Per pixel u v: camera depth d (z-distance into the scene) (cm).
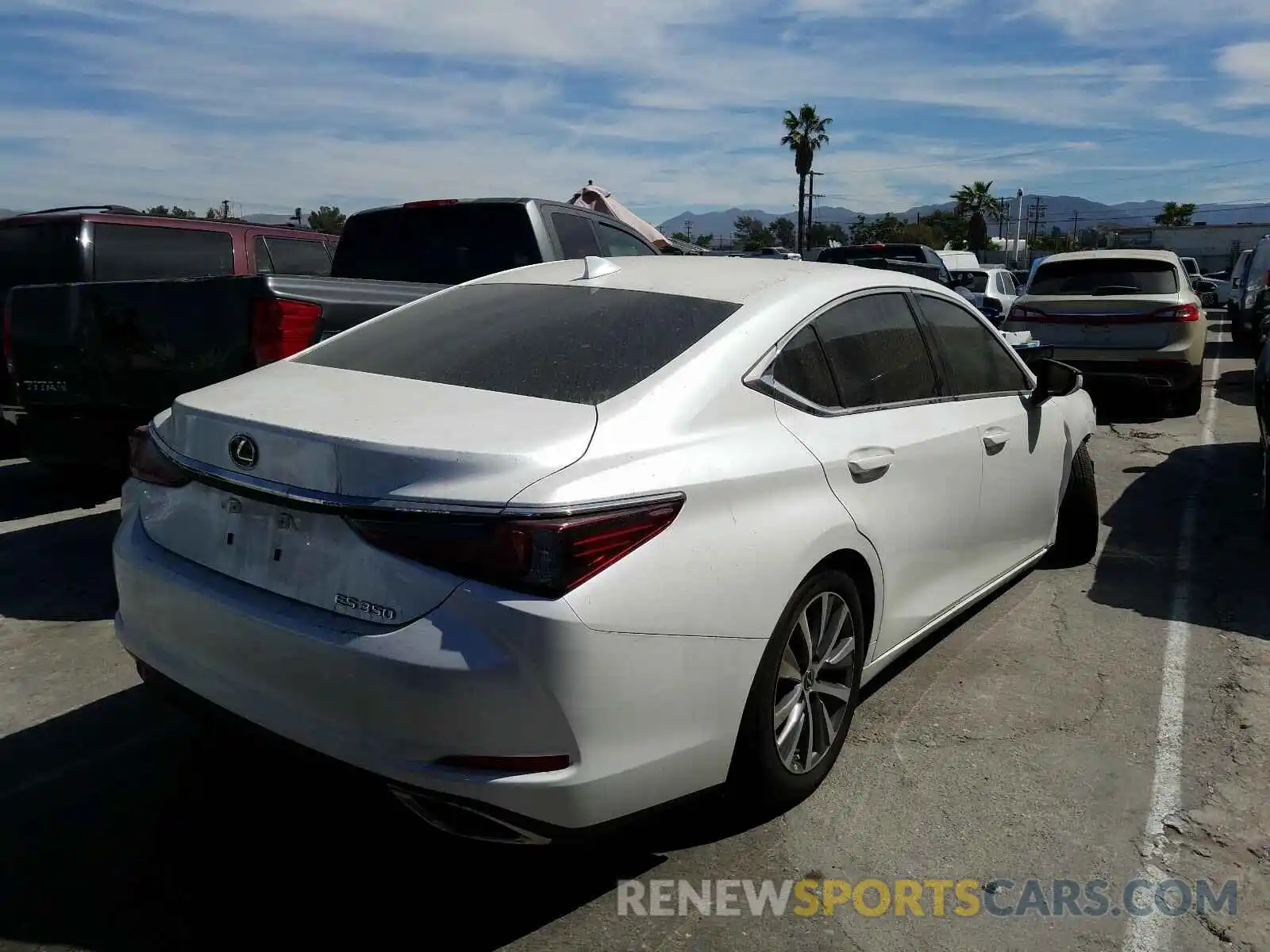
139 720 385
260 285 459
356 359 328
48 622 481
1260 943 263
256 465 267
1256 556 574
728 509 274
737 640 272
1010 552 460
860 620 334
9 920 268
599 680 239
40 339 529
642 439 266
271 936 264
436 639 233
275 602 261
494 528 233
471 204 691
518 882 288
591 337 312
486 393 282
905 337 388
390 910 276
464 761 237
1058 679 415
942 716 382
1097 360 1036
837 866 295
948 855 299
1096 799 328
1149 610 492
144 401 502
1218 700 396
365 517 244
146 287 490
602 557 241
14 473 812
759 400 304
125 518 318
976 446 403
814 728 322
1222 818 317
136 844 305
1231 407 1125
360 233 728
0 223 735
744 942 264
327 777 255
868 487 332
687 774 270
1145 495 719
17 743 366
